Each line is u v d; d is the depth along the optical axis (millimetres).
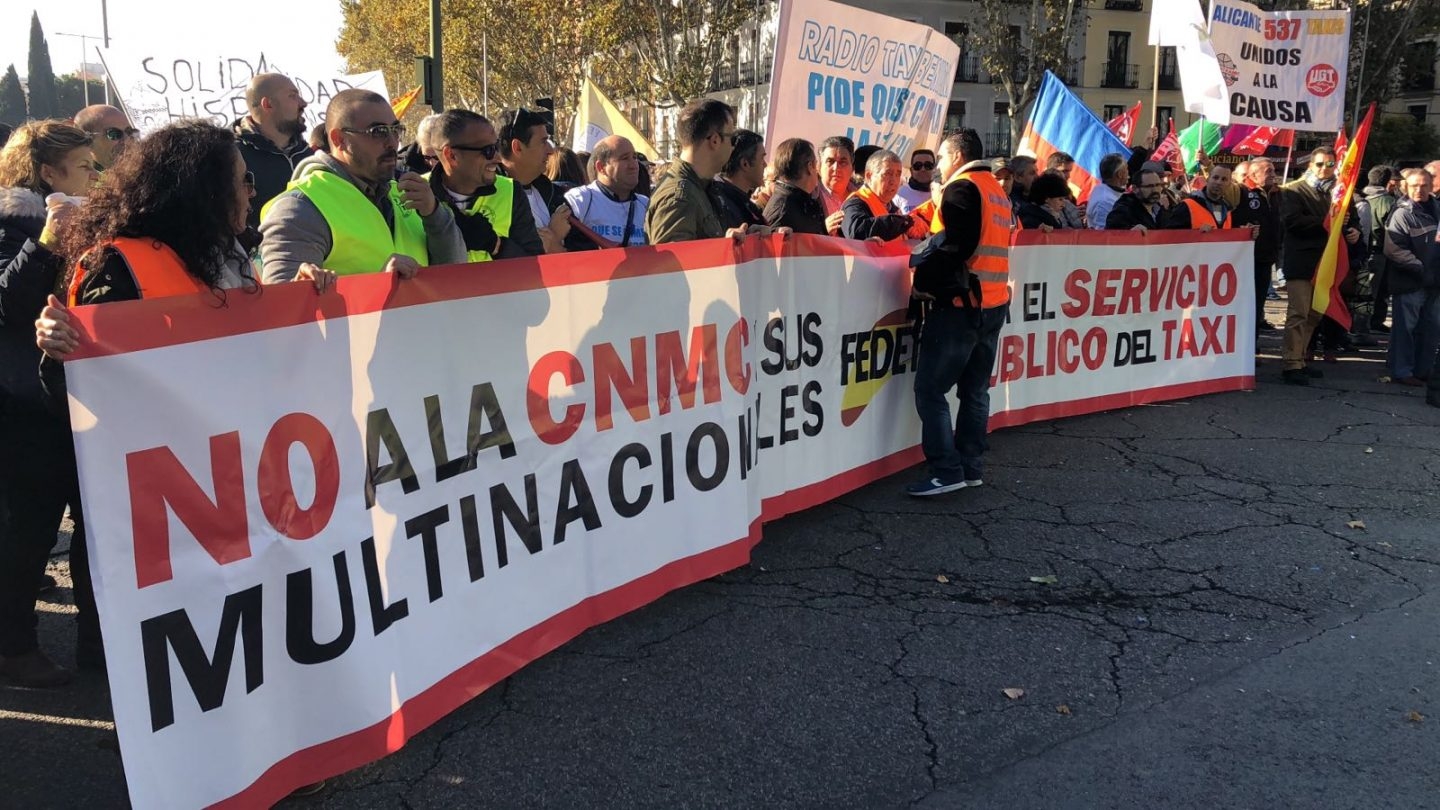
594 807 2615
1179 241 7250
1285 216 8023
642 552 3756
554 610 3396
